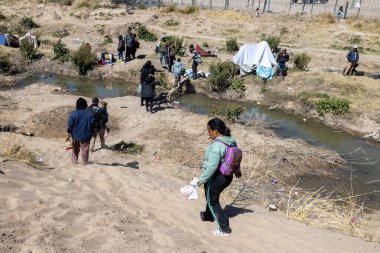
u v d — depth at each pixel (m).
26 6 33.75
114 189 6.41
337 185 11.17
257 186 10.16
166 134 13.30
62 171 7.03
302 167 12.02
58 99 16.47
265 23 31.73
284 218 6.61
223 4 39.75
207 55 24.11
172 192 6.86
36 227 4.14
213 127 4.99
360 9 36.00
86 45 22.55
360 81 19.53
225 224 5.18
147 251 4.11
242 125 14.98
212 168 4.89
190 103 17.97
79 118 8.15
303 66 21.73
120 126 14.06
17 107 15.07
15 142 10.30
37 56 23.12
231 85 19.30
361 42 27.83
